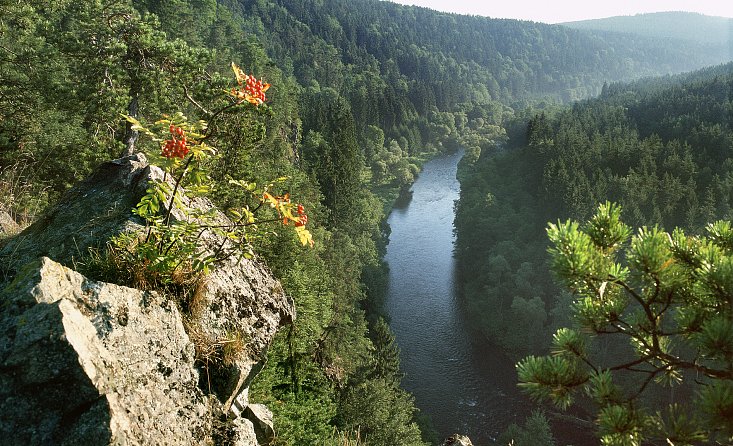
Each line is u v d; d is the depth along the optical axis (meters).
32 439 2.93
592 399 3.38
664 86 181.00
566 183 71.81
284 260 25.36
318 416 16.92
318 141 82.44
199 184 4.71
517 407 38.31
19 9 17.95
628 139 105.06
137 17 18.62
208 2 84.81
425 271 62.91
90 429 3.00
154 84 17.95
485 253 64.69
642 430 3.13
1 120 17.34
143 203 4.29
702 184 80.81
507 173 98.50
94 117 18.08
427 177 113.38
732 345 2.81
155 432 3.48
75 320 3.27
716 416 2.89
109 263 4.30
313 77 160.62
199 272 4.58
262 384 13.50
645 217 66.44
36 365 3.03
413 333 49.31
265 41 161.25
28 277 3.40
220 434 4.15
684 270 3.22
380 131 119.50
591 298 3.53
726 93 130.38
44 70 18.55
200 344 4.35
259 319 5.03
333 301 37.84
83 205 5.30
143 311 3.94
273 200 4.53
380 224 73.38
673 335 3.34
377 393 26.55
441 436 34.78
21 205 10.23
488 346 48.62
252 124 17.06
